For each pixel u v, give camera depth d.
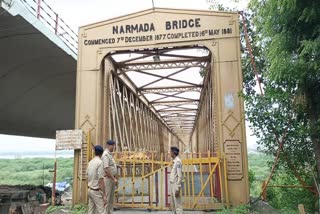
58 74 23.38
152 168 12.87
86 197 13.28
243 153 12.67
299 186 11.41
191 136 56.06
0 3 13.41
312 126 9.29
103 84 14.82
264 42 9.64
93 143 13.84
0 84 21.77
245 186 12.42
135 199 13.26
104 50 14.55
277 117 10.76
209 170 12.31
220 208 11.80
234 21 13.77
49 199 23.03
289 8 7.57
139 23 14.49
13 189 22.78
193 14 14.12
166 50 15.03
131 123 21.05
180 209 9.66
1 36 16.67
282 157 11.54
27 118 29.58
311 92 9.22
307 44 7.04
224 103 13.13
